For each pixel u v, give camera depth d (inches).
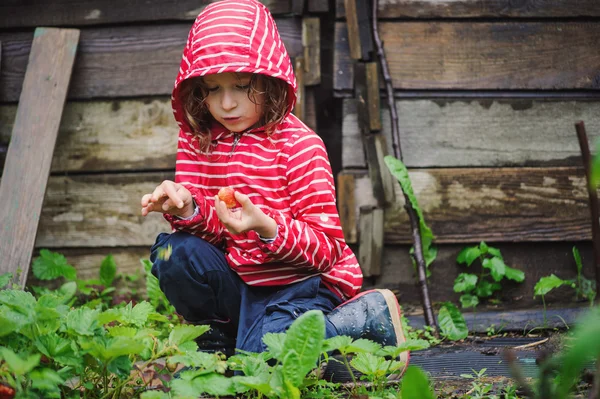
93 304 128.0
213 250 93.4
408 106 144.6
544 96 144.7
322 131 160.6
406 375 55.7
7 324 65.4
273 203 93.3
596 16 143.8
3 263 129.4
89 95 147.6
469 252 141.3
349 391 83.9
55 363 71.0
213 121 98.2
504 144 144.3
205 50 88.5
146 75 147.2
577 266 141.9
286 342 67.2
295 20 144.6
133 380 79.7
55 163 147.8
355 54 141.7
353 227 142.3
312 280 93.0
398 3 144.0
